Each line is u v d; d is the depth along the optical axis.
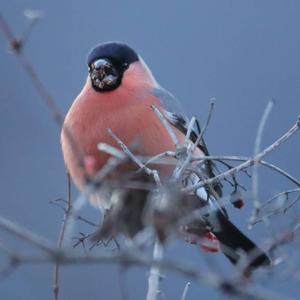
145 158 8.14
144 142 8.44
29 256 4.73
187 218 5.76
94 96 8.67
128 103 8.59
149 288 6.04
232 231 7.97
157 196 6.50
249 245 7.98
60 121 5.59
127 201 7.29
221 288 4.72
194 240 6.91
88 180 5.80
